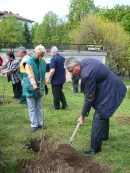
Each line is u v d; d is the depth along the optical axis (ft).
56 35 132.87
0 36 104.83
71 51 55.98
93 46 57.21
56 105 16.65
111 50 72.49
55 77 15.79
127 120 15.02
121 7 108.37
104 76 9.02
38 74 11.73
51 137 11.54
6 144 10.81
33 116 12.30
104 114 9.21
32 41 160.66
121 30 75.66
